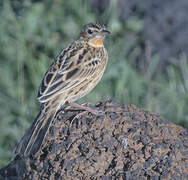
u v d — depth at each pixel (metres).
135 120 8.88
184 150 8.45
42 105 9.21
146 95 15.19
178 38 17.28
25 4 16.47
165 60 17.17
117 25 16.77
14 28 16.41
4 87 15.36
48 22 16.70
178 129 8.94
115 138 8.63
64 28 16.69
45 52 16.34
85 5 17.03
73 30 16.69
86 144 8.60
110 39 16.42
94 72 10.32
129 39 16.89
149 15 17.45
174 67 16.78
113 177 8.28
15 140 13.85
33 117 14.27
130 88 15.33
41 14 16.70
